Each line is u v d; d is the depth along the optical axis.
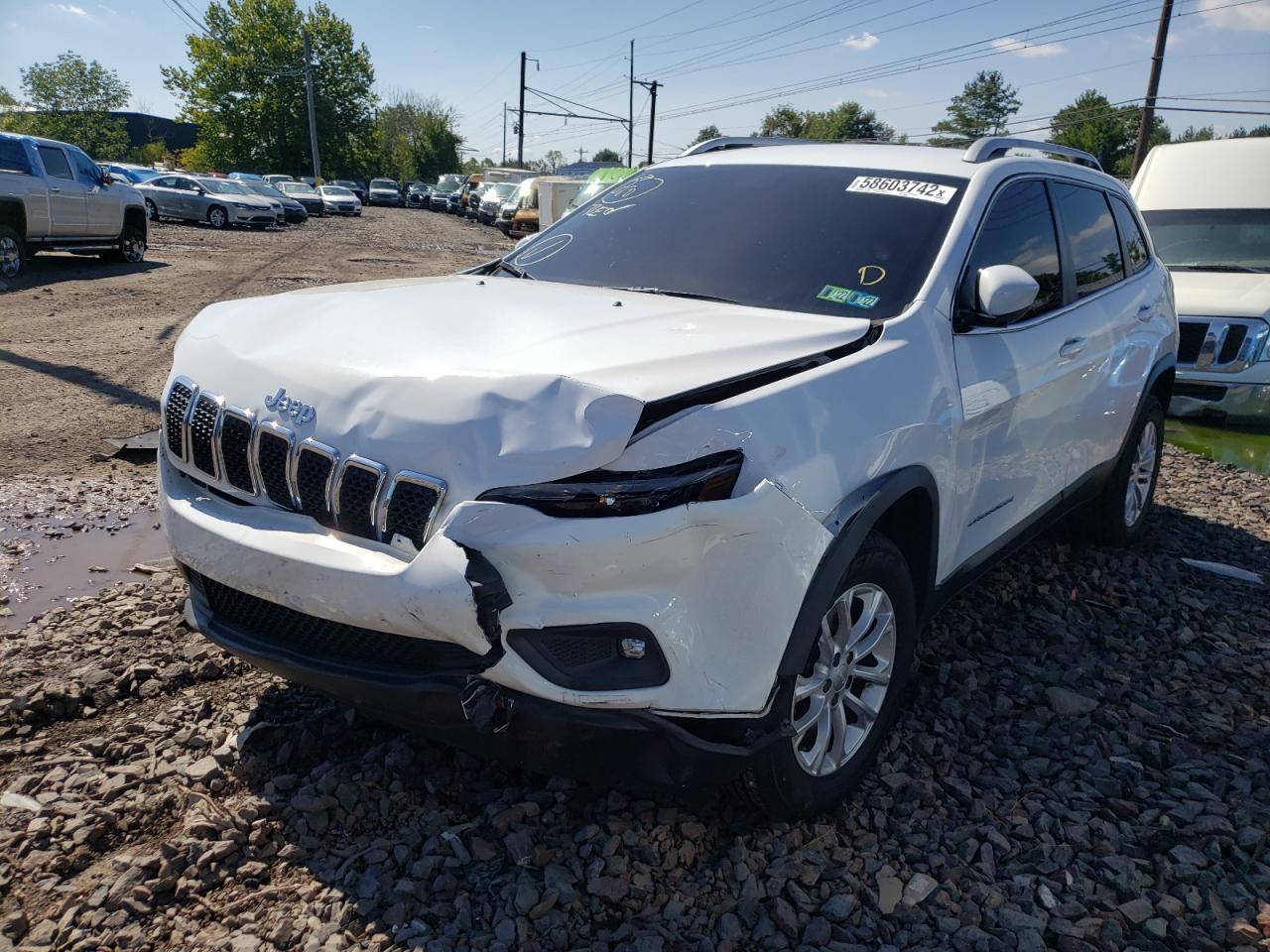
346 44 76.94
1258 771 3.14
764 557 2.30
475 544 2.16
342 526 2.40
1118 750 3.25
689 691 2.28
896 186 3.59
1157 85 28.48
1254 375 8.33
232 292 14.14
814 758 2.70
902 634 2.97
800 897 2.48
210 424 2.70
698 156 4.23
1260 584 4.86
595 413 2.18
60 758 2.90
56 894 2.39
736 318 2.92
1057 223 4.08
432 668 2.35
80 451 6.21
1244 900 2.53
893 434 2.73
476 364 2.41
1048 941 2.41
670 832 2.69
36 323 10.69
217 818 2.62
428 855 2.55
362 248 24.75
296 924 2.31
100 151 77.69
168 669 3.43
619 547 2.15
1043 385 3.65
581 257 3.73
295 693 3.32
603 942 2.31
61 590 4.22
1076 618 4.30
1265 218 9.41
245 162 76.00
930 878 2.58
